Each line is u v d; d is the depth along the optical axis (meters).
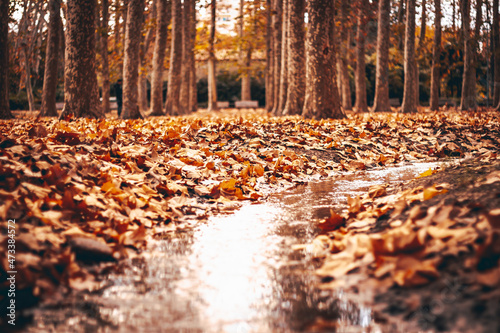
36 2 24.86
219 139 7.78
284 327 1.92
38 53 27.22
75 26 12.98
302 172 6.70
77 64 13.04
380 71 24.45
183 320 2.02
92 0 13.12
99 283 2.48
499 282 1.85
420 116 15.01
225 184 5.04
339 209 4.31
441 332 1.71
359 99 25.45
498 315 1.70
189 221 3.98
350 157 8.00
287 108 17.94
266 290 2.34
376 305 2.01
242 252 3.03
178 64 24.70
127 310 2.13
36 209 3.15
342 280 2.36
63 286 2.37
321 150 8.04
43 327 1.95
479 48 24.09
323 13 14.90
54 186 3.71
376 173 6.71
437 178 4.68
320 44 14.95
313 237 3.37
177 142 6.98
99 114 13.41
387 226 3.14
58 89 38.59
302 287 2.36
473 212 2.83
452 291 1.93
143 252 3.05
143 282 2.49
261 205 4.63
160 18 22.42
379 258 2.36
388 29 24.17
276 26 24.83
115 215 3.58
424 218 2.79
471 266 2.02
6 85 16.86
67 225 3.17
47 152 4.34
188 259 2.90
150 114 22.91
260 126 9.58
